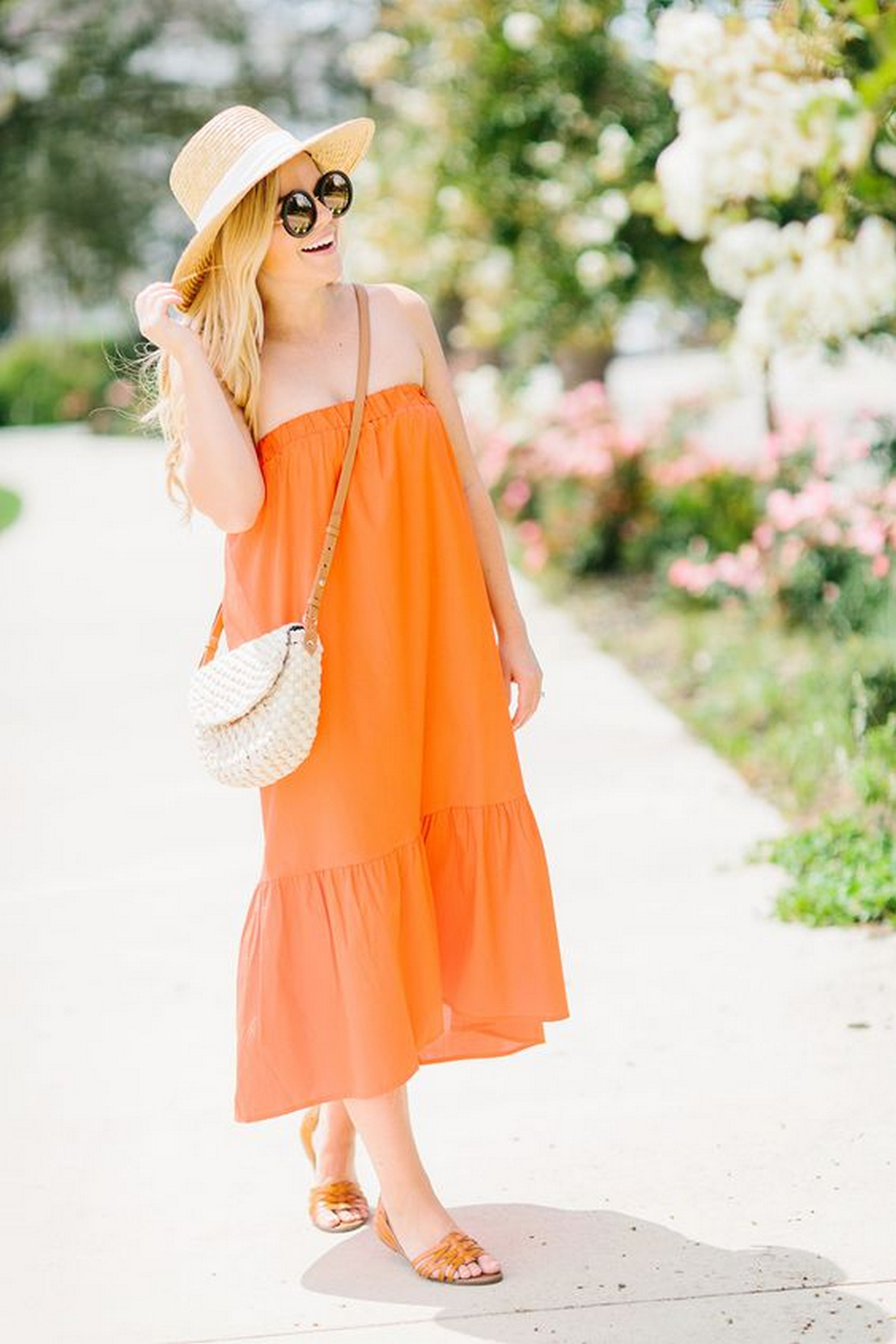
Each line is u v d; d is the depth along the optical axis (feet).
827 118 24.81
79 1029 20.30
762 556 40.65
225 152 14.07
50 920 24.34
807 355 32.63
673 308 50.44
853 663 32.32
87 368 168.76
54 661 43.55
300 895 14.26
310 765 14.12
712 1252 14.60
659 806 28.27
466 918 14.94
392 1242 14.82
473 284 57.77
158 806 29.99
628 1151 16.48
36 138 161.48
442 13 46.14
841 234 27.45
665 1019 19.57
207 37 161.99
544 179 47.32
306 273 14.21
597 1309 13.82
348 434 14.17
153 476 97.96
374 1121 14.49
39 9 159.84
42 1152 17.20
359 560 14.15
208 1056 19.35
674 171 27.91
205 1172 16.65
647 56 42.06
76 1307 14.34
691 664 39.24
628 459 51.13
